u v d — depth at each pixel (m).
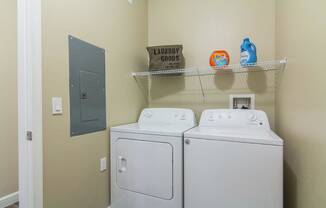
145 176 1.56
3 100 2.10
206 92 2.16
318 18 0.83
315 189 0.88
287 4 1.38
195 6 2.19
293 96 1.23
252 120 1.65
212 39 2.11
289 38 1.32
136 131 1.60
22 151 1.15
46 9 1.18
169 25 2.30
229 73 2.05
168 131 1.50
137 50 2.19
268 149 1.18
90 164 1.52
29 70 1.12
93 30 1.55
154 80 2.39
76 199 1.39
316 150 0.86
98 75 1.60
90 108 1.52
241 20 2.00
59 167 1.26
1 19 2.06
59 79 1.26
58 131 1.25
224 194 1.29
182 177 1.44
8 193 2.12
